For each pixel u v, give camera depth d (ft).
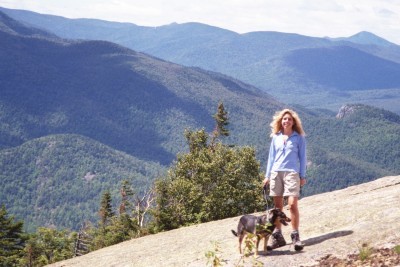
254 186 145.69
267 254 26.94
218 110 182.91
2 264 220.84
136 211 171.12
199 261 32.48
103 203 252.21
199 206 140.26
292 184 26.73
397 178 43.65
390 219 27.99
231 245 34.32
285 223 25.00
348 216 31.73
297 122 27.35
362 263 23.06
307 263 24.85
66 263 49.47
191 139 172.86
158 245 44.04
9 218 226.99
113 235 205.26
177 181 142.72
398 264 21.59
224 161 147.64
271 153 28.07
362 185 44.65
